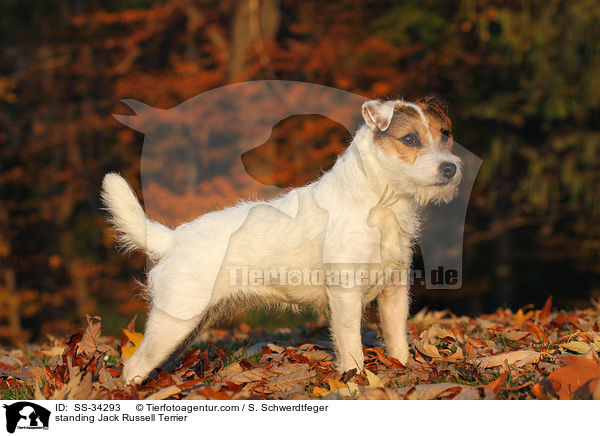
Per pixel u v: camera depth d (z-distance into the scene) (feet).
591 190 51.65
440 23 53.31
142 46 58.03
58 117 60.03
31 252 60.39
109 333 35.94
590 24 47.88
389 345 14.78
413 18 52.75
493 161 50.70
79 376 12.78
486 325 20.80
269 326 30.71
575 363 11.55
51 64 59.16
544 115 50.47
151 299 14.28
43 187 60.70
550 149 53.52
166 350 13.89
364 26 54.54
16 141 59.82
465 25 52.21
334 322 13.74
